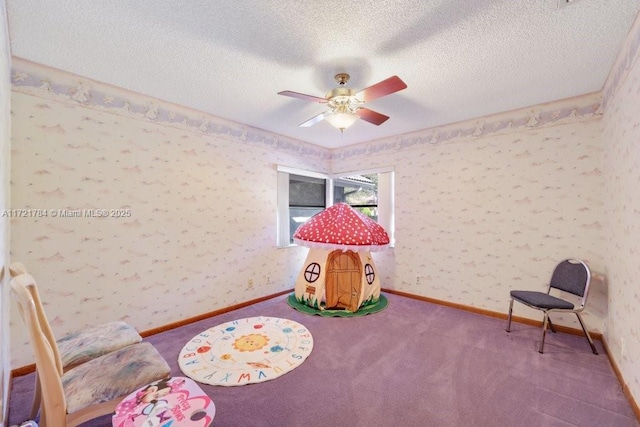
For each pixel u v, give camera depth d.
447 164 3.39
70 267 2.18
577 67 2.05
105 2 1.42
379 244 3.21
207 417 1.04
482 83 2.30
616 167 2.05
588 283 2.29
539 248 2.77
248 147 3.47
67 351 1.54
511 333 2.63
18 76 1.96
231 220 3.30
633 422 1.54
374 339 2.50
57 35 1.70
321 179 4.73
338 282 3.28
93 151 2.28
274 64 2.02
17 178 1.95
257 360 2.13
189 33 1.68
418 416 1.58
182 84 2.35
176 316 2.80
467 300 3.23
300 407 1.65
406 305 3.40
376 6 1.45
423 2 1.42
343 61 1.97
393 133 3.81
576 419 1.55
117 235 2.41
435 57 1.91
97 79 2.26
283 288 3.95
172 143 2.76
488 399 1.71
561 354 2.24
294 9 1.47
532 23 1.57
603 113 2.40
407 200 3.76
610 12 1.48
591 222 2.50
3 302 1.56
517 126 2.88
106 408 1.24
